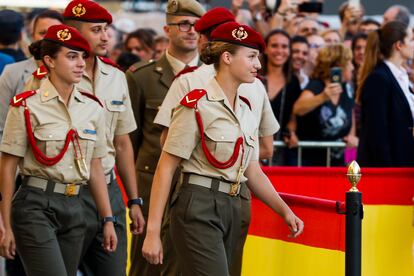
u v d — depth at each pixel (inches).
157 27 1080.2
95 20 470.9
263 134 486.6
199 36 487.5
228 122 417.4
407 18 831.1
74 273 441.7
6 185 426.9
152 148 525.0
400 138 616.1
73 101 435.8
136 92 528.7
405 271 559.5
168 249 470.9
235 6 767.7
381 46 619.8
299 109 700.7
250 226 498.3
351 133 711.1
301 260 462.0
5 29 681.6
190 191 418.3
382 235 557.0
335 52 705.0
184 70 476.1
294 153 702.5
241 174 422.0
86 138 434.3
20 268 561.6
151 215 414.6
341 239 438.0
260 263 490.9
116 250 465.7
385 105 614.5
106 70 481.4
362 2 1021.2
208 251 414.9
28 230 425.4
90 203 453.7
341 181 567.2
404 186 561.3
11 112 428.8
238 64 413.7
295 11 794.8
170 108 470.9
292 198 467.8
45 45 430.6
